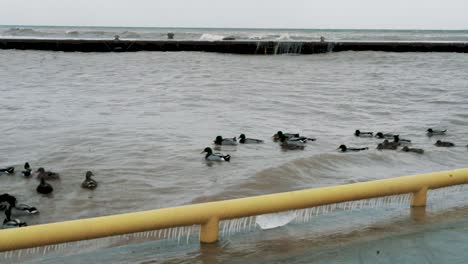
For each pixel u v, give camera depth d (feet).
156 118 77.15
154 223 18.31
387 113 88.07
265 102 96.02
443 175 24.22
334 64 178.81
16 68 148.36
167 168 49.44
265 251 19.94
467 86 124.57
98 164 50.42
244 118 79.66
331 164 51.37
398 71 159.12
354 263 19.06
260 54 209.46
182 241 20.79
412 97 107.45
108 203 39.88
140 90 109.70
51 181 45.09
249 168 49.65
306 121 79.30
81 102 91.71
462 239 21.20
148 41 208.85
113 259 19.61
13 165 50.14
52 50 205.26
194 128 70.28
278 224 22.59
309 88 118.62
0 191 43.01
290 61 185.88
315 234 21.65
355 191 21.52
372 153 56.59
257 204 19.92
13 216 37.27
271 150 58.29
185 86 117.39
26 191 42.98
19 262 20.66
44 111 81.15
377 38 382.42
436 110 91.25
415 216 23.57
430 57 202.18
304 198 20.48
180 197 41.04
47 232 16.84
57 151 55.16
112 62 170.60
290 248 20.27
